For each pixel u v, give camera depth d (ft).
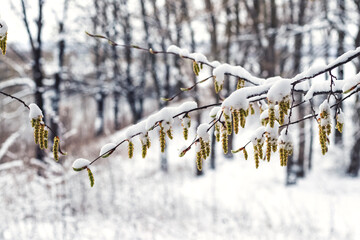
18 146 35.73
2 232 19.22
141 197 27.35
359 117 42.93
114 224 22.74
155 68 52.03
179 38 49.16
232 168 49.11
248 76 8.16
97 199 25.50
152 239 21.02
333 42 36.45
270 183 41.32
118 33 53.47
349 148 47.67
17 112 39.96
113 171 31.42
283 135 7.58
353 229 24.26
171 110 7.13
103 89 58.29
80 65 66.33
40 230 21.08
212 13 46.01
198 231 23.44
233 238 21.86
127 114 83.35
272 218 27.12
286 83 6.57
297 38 40.29
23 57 37.60
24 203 22.75
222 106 6.76
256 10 47.01
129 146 6.98
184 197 31.60
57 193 23.98
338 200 32.55
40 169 27.91
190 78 49.42
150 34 51.03
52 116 28.45
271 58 42.16
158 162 47.52
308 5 44.11
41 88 34.58
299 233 23.11
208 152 7.12
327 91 7.33
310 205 31.45
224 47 49.78
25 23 32.17
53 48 39.14
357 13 35.47
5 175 26.68
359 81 6.72
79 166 6.63
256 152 7.55
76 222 21.17
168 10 51.90
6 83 34.91
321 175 45.85
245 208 30.19
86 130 57.62
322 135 6.82
